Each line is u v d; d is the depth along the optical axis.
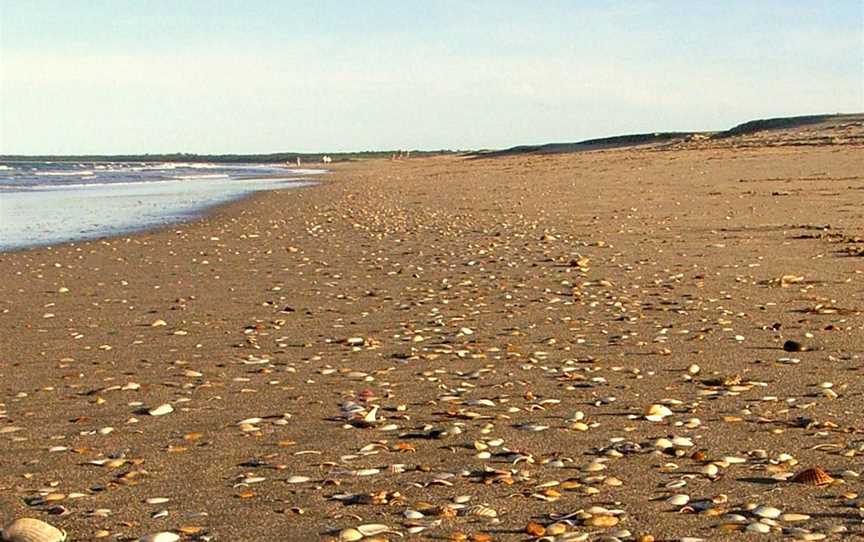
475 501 5.56
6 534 5.02
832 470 6.00
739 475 5.93
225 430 7.33
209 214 31.70
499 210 30.66
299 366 9.62
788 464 6.12
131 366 9.81
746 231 21.38
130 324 12.28
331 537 5.06
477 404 7.91
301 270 17.28
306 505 5.57
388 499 5.61
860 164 47.38
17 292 15.22
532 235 22.19
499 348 10.26
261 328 11.80
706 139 104.62
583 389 8.38
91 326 12.20
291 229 25.52
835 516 5.18
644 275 15.38
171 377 9.27
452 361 9.68
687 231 21.91
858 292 13.27
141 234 24.81
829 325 10.97
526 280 15.27
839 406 7.59
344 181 60.78
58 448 6.92
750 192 33.41
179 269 17.77
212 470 6.32
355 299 13.91
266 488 5.91
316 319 12.36
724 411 7.53
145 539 5.03
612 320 11.70
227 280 16.20
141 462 6.53
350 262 18.27
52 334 11.69
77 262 19.12
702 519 5.18
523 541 4.94
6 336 11.59
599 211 28.61
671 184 40.22
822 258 16.75
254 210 33.25
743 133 111.00
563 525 5.11
